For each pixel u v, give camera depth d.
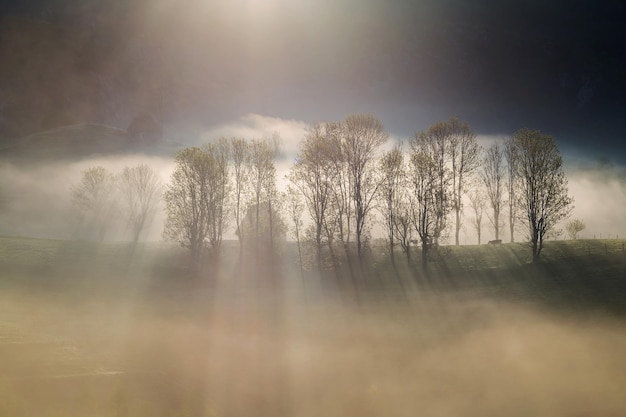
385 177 94.31
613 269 76.81
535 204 90.44
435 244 87.25
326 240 92.50
